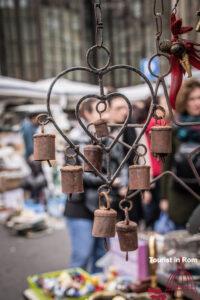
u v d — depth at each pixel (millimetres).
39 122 1166
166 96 1223
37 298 2350
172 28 1185
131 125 1346
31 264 4129
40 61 16422
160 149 1163
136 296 1995
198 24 1222
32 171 6430
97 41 1135
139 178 1188
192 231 1532
